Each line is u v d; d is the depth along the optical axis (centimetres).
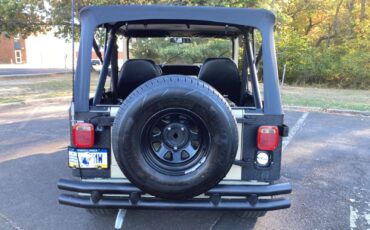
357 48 1738
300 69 1727
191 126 234
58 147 543
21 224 304
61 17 1198
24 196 362
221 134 225
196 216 322
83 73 248
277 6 1482
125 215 320
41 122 729
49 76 1845
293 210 339
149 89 225
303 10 1983
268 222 314
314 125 752
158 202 248
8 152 514
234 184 254
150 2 1112
